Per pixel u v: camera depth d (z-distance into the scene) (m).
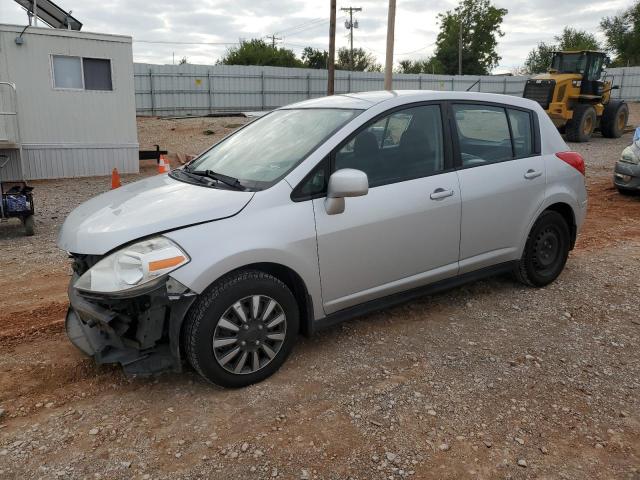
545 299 4.90
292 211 3.48
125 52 13.39
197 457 2.82
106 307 3.21
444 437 2.98
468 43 62.34
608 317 4.55
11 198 7.37
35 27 12.20
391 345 4.02
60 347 3.98
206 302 3.20
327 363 3.74
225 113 31.05
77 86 12.99
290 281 3.69
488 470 2.74
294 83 35.78
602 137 21.89
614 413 3.23
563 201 5.04
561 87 18.89
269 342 3.49
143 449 2.88
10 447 2.88
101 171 13.72
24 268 6.01
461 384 3.51
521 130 4.89
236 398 3.33
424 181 4.11
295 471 2.72
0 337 4.14
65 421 3.11
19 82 12.30
